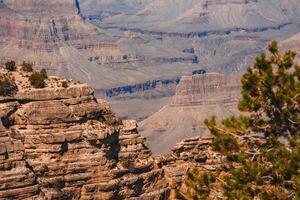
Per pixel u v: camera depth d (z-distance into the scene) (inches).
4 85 2554.1
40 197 2390.5
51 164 2524.6
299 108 2187.5
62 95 2600.9
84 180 2561.5
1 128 2381.9
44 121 2554.1
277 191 2081.7
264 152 2127.2
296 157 2041.1
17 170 2365.9
